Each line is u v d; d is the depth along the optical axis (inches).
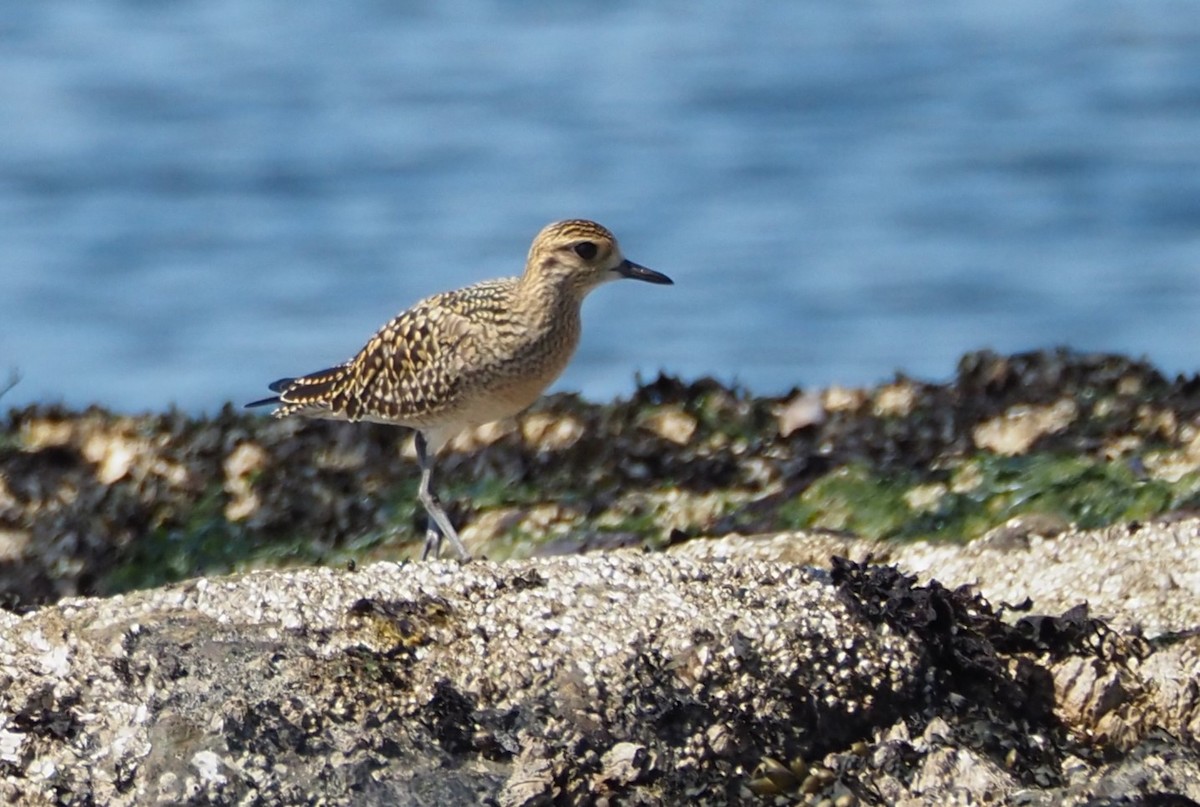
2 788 358.9
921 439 598.9
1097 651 409.1
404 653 379.9
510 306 507.5
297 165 1680.6
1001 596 457.1
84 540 579.8
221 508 598.5
